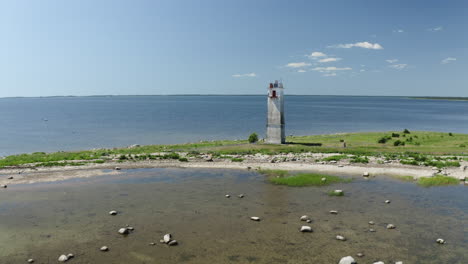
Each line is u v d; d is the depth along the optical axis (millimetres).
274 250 16672
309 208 23406
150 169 38062
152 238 18312
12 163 40719
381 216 21641
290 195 26844
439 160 41406
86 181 32250
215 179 32938
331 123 144500
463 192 27422
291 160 42531
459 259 15641
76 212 22766
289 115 195750
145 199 25953
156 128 119938
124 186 30219
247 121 149250
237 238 18203
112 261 15680
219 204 24531
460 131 114438
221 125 130625
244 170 37281
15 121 150250
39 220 21188
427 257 15859
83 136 97812
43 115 191250
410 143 59594
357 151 49438
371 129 120500
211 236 18516
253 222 20656
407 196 26375
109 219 21359
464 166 35781
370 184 30359
